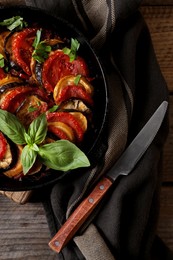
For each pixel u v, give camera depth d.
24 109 0.68
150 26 0.79
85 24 0.75
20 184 0.70
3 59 0.68
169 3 0.79
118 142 0.73
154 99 0.76
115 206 0.74
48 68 0.68
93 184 0.75
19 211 0.79
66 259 0.77
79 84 0.69
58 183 0.74
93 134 0.71
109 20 0.73
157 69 0.76
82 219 0.73
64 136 0.68
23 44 0.69
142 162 0.74
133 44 0.75
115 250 0.75
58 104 0.68
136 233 0.76
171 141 0.81
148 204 0.76
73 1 0.73
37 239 0.78
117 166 0.74
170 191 0.81
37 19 0.71
